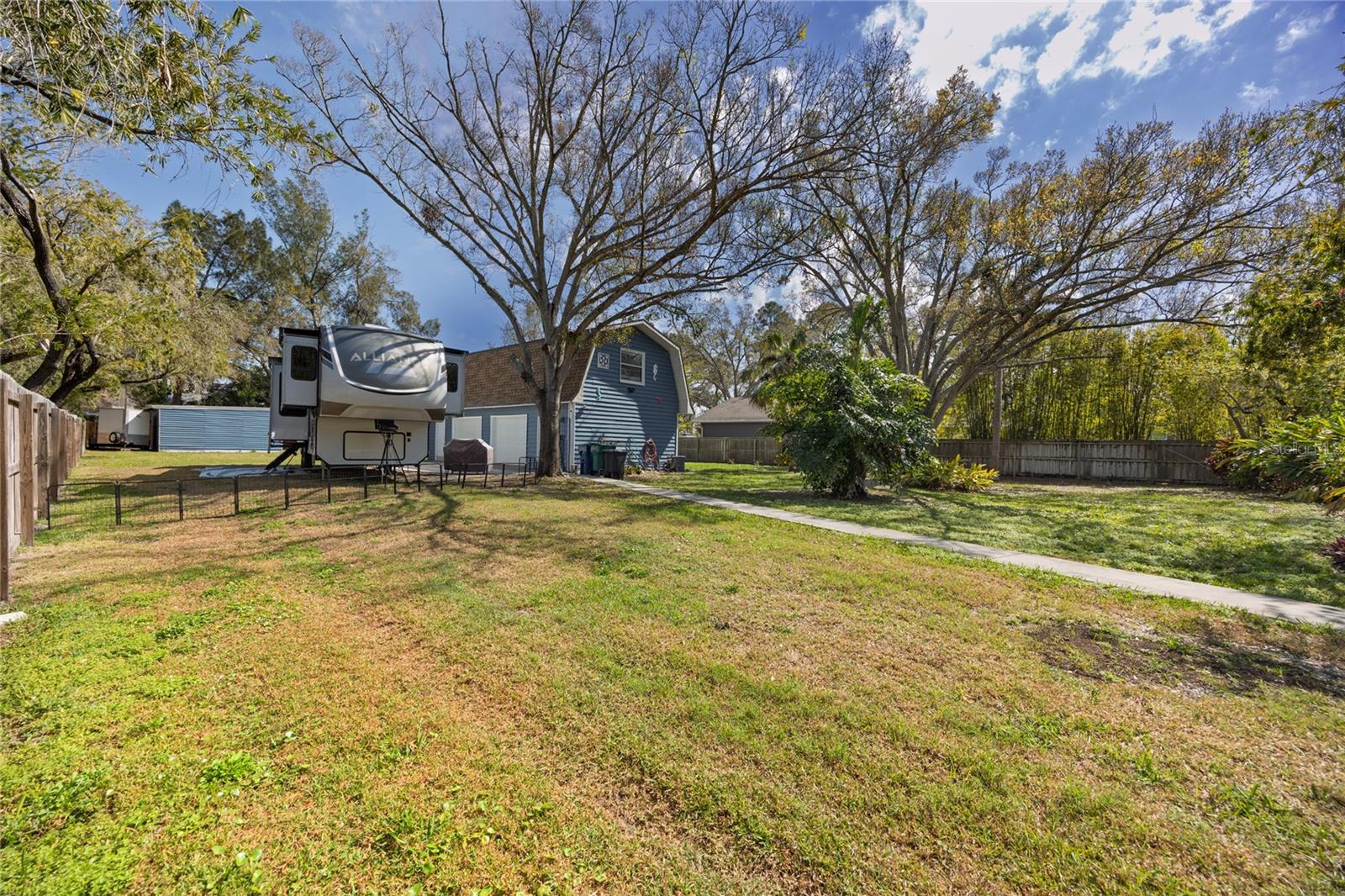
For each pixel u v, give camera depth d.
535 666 3.14
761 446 26.30
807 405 11.62
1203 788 2.14
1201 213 12.60
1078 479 17.39
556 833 1.87
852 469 11.24
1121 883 1.67
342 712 2.62
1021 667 3.22
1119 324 14.41
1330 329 9.00
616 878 1.69
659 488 12.84
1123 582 5.09
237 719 2.54
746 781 2.14
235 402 33.16
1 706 2.56
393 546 6.11
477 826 1.88
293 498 9.34
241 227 30.11
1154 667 3.27
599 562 5.48
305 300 28.55
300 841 1.80
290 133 4.99
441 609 4.05
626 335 15.20
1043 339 15.06
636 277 11.89
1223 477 14.71
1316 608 4.39
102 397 21.78
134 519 7.41
